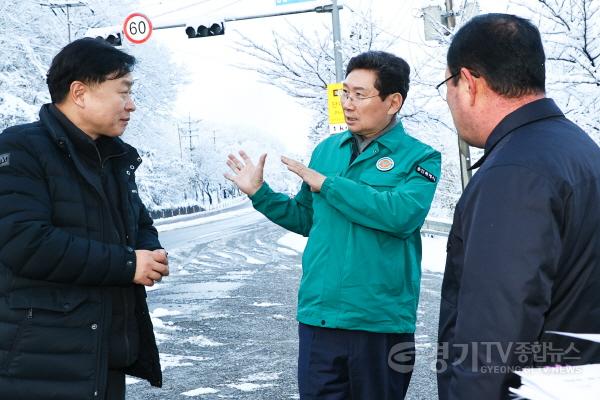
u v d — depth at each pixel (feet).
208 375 17.04
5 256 6.69
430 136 59.41
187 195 207.82
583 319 4.97
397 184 9.09
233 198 318.45
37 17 71.05
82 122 7.41
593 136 38.70
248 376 16.90
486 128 5.60
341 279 8.75
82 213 7.21
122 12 83.46
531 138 5.13
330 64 63.87
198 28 51.52
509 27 5.42
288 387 15.84
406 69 9.24
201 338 21.67
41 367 6.85
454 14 46.80
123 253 7.15
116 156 7.82
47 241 6.66
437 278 36.06
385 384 8.96
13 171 6.84
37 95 71.61
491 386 4.73
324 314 8.82
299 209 10.25
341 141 9.72
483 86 5.51
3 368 6.78
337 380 8.92
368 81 9.02
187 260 50.80
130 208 7.86
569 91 38.17
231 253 56.39
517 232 4.73
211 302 29.40
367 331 8.75
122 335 7.68
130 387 15.98
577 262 4.94
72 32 77.92
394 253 8.90
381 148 9.28
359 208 8.52
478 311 4.80
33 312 6.84
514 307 4.65
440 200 77.25
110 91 7.37
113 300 7.61
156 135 130.11
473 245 4.91
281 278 37.88
